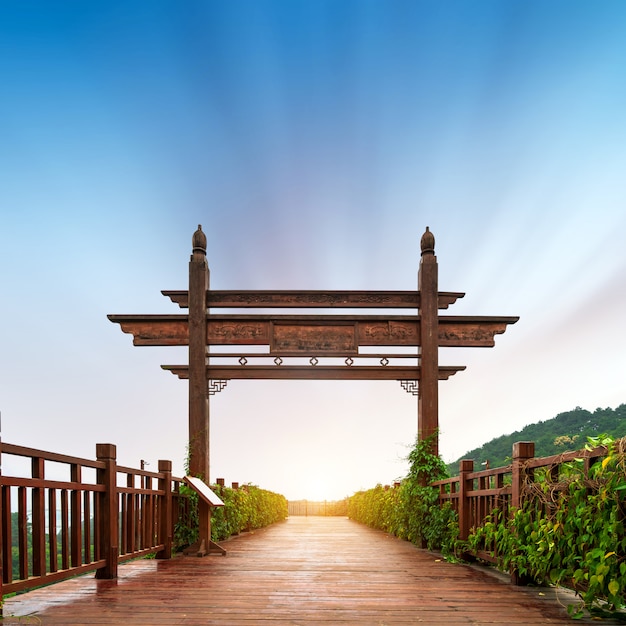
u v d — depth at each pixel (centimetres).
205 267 930
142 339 920
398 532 992
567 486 379
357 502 1819
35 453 367
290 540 977
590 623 341
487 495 571
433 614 364
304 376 916
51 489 388
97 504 490
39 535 370
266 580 501
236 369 913
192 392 895
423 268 938
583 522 348
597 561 334
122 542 533
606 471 329
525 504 450
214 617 354
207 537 721
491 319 936
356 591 446
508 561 478
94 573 532
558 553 380
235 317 923
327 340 929
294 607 385
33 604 392
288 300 942
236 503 1057
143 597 418
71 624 336
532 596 426
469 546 621
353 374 922
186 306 933
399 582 493
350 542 930
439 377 927
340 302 943
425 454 867
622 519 320
